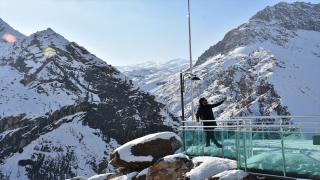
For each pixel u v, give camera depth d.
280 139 12.31
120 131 137.38
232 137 15.83
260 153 12.98
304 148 11.55
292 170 11.79
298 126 11.88
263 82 185.62
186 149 19.09
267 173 12.48
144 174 18.45
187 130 19.16
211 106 18.53
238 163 13.57
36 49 189.75
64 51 184.88
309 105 155.50
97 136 136.50
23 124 136.25
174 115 154.50
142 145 20.38
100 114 144.88
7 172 117.31
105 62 181.62
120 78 169.62
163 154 20.03
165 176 16.45
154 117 144.12
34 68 173.88
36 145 128.62
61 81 164.50
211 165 14.42
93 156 125.88
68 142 130.25
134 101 152.88
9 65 188.25
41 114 141.12
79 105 146.75
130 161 20.08
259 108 165.88
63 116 143.50
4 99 147.75
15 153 127.31
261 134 13.02
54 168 119.25
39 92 157.62
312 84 179.88
